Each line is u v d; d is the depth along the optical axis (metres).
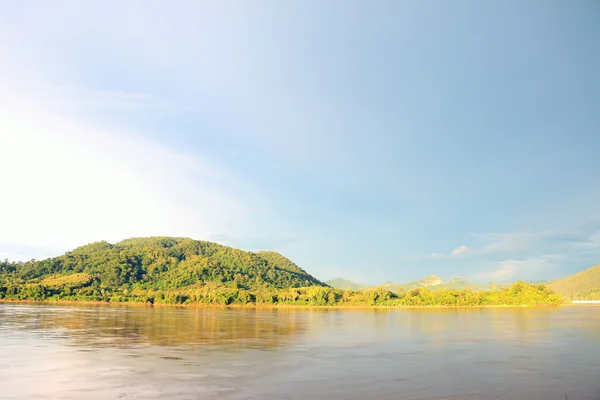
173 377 47.72
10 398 39.22
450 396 41.62
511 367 55.88
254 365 55.31
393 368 54.56
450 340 84.38
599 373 52.31
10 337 79.38
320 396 41.00
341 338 86.69
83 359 57.59
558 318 149.50
